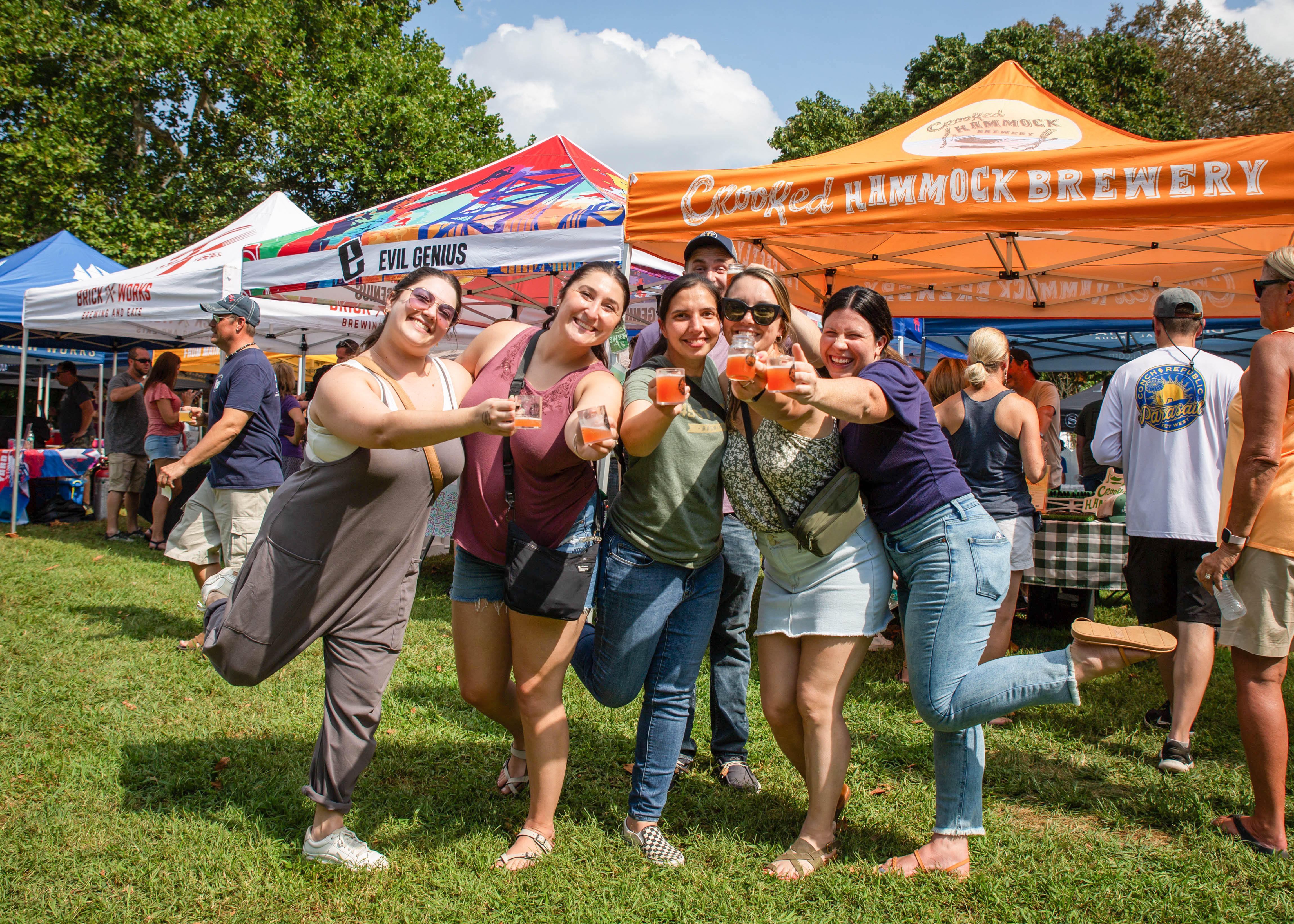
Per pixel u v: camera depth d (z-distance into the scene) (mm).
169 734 3529
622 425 2406
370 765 3305
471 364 2830
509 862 2582
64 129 20125
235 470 4762
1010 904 2438
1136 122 21938
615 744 3672
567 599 2445
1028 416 4133
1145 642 2232
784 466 2521
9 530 9562
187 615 5664
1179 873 2609
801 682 2652
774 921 2324
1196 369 3521
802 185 3998
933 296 7539
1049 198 3648
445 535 4469
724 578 3309
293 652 2506
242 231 8625
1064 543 5297
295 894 2395
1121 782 3375
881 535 2674
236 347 4883
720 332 2725
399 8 25047
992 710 2400
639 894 2439
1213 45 25422
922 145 4207
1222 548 2775
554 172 5719
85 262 10859
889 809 3084
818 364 3365
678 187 4285
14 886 2377
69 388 11789
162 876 2475
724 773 3320
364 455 2393
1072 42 25250
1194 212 3447
